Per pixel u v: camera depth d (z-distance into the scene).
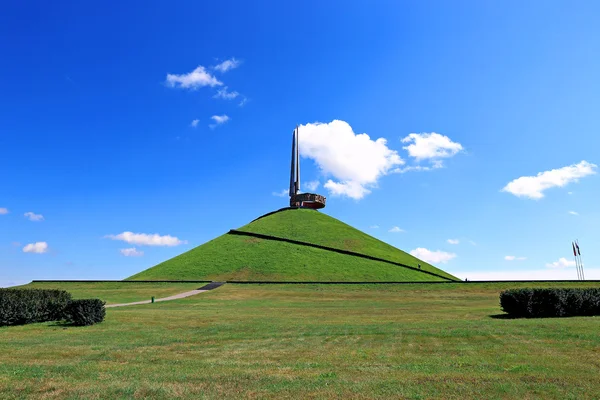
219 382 10.87
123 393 9.93
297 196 136.50
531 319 25.22
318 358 14.27
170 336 20.39
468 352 14.83
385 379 10.94
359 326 23.53
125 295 58.47
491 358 13.63
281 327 23.53
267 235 110.94
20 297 26.58
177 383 10.80
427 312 34.44
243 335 20.39
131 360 14.25
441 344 16.72
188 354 15.39
